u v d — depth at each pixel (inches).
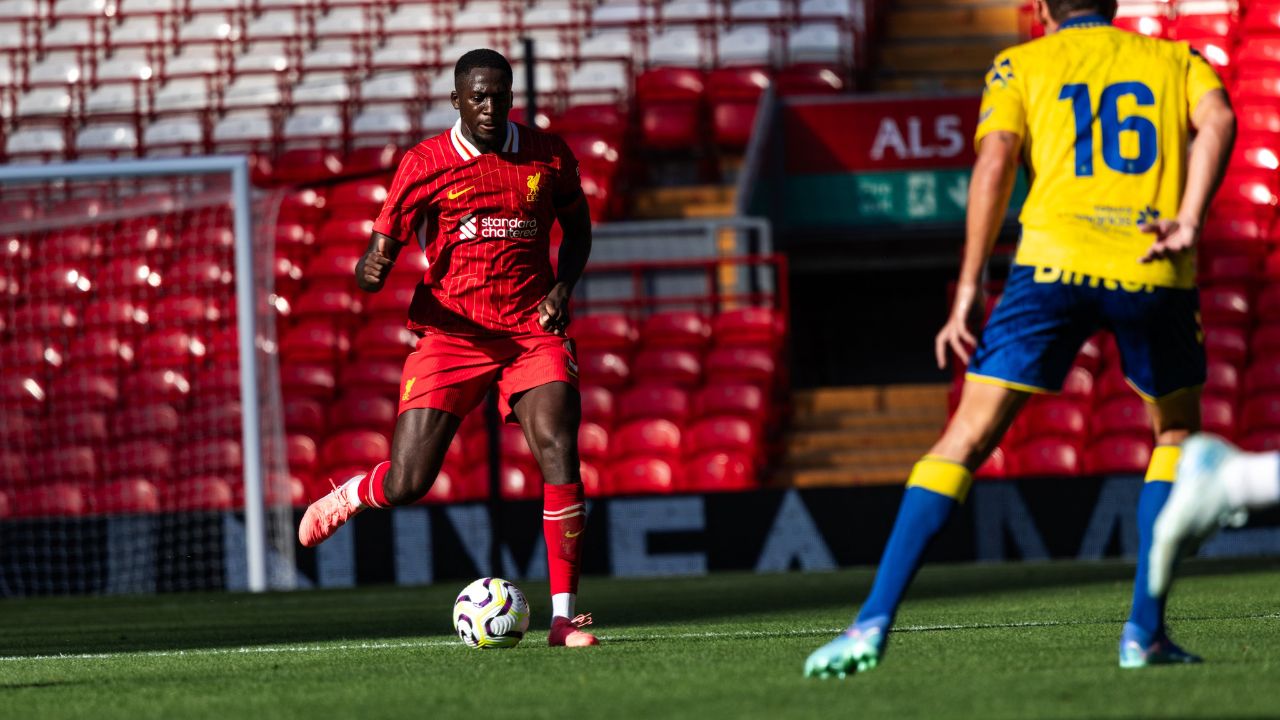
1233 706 453.1
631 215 2583.7
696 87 2726.4
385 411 2167.8
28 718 535.2
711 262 2222.0
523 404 756.6
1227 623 800.9
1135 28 2763.3
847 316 2842.0
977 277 522.9
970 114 2536.9
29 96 3006.9
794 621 960.9
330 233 2472.9
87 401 2257.6
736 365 2167.8
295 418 2153.1
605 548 1806.1
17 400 2279.8
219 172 1758.1
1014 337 529.7
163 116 2920.8
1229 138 528.4
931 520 520.1
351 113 2800.2
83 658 839.7
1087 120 538.3
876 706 472.4
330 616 1205.7
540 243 762.2
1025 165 552.7
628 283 2311.8
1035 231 535.8
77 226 2432.3
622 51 2923.2
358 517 1803.6
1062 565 1672.0
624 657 677.3
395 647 827.4
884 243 2662.4
